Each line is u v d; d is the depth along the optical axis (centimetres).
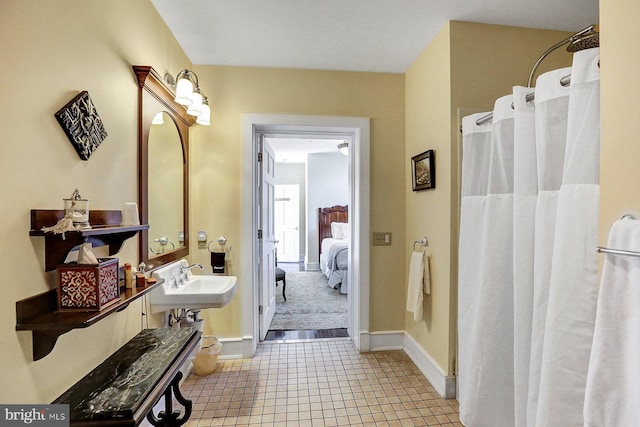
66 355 110
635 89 85
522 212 137
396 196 268
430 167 216
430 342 222
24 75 91
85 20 118
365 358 252
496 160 154
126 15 149
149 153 175
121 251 147
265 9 183
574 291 111
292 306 386
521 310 136
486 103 197
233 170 250
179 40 215
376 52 233
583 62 111
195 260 247
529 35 203
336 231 595
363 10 185
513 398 150
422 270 223
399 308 270
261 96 252
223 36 211
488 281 154
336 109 260
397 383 215
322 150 589
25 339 92
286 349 268
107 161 134
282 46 224
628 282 83
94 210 124
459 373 174
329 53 234
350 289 290
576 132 112
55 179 103
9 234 87
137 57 160
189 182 244
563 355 112
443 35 202
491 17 192
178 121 219
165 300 179
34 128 94
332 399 196
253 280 254
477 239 165
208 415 180
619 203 90
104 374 118
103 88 130
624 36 89
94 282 101
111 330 140
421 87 236
